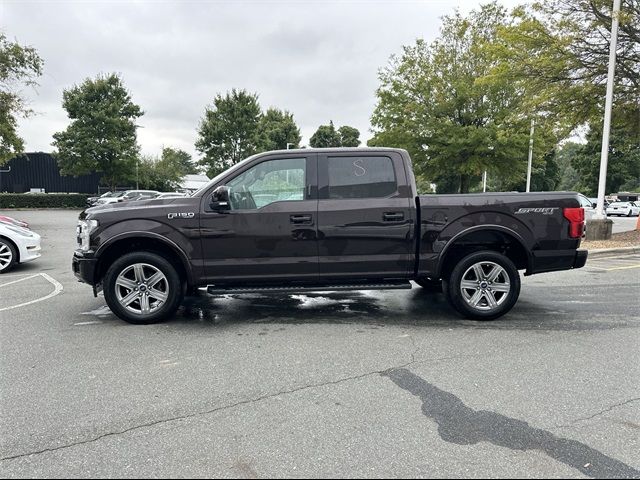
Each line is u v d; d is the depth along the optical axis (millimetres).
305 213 5328
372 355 4402
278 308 6270
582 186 60250
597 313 6004
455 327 5352
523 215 5488
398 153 5516
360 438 2916
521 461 2672
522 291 7410
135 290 5418
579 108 15164
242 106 35375
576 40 13516
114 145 36406
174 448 2811
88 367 4094
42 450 2791
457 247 5746
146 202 5438
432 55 22344
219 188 5148
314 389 3639
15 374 3938
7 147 19812
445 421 3133
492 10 21188
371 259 5441
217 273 5367
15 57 18656
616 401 3434
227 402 3414
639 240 13492
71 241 14828
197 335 5023
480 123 21766
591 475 2541
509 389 3643
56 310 6141
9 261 9227
